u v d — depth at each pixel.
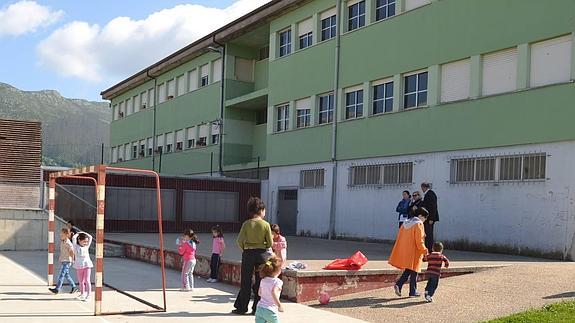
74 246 11.62
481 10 19.45
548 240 16.55
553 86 16.91
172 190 30.81
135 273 15.69
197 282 13.86
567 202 16.19
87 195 29.16
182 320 9.17
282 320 9.26
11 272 15.48
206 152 37.44
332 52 26.58
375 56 23.95
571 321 8.27
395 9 23.22
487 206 18.48
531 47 17.92
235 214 32.03
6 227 23.28
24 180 24.11
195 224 31.17
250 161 36.41
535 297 10.32
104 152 41.56
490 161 18.70
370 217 23.45
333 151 25.78
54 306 10.30
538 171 17.17
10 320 8.96
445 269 12.74
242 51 36.62
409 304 10.51
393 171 22.62
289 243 21.95
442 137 20.48
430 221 14.27
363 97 24.50
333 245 20.95
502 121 18.38
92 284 13.46
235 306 9.81
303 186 27.95
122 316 9.48
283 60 30.22
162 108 44.41
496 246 18.05
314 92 27.62
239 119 36.31
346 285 11.56
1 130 23.81
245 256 9.77
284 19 30.47
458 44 20.22
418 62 21.80
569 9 16.69
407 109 22.11
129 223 29.84
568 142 16.39
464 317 9.34
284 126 30.36
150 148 46.19
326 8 27.34
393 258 11.27
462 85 20.17
